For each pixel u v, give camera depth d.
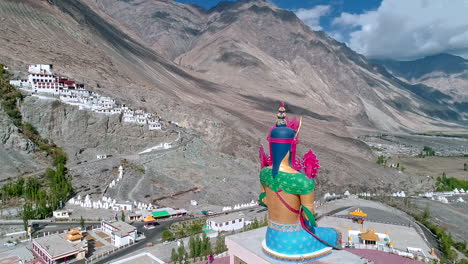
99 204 104.69
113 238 80.38
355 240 74.38
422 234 86.38
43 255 69.38
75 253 69.88
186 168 147.25
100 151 143.62
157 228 93.00
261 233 48.28
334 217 91.81
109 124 150.50
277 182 37.97
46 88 143.75
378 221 89.44
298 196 37.84
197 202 124.25
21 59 168.12
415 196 168.75
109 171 128.75
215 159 167.38
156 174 137.38
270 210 40.03
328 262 39.47
